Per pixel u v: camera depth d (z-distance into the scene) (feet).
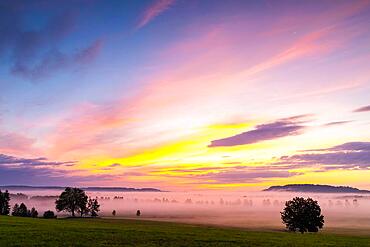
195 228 230.68
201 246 126.11
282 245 138.00
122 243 126.41
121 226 216.74
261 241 149.07
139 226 228.02
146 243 128.26
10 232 149.69
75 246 116.16
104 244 122.42
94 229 177.88
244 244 136.67
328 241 161.27
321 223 316.40
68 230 167.63
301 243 147.95
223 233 184.24
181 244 128.77
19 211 509.76
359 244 152.35
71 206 524.52
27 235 140.05
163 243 129.59
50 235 142.82
